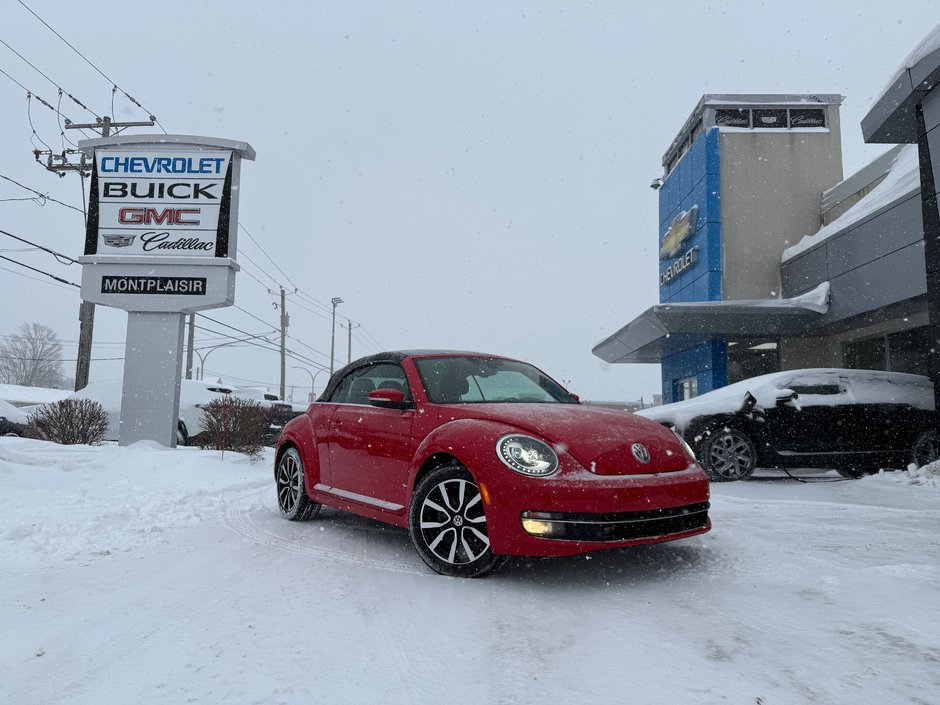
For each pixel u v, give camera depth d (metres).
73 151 20.55
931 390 8.42
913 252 11.12
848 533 4.31
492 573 3.26
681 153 20.67
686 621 2.54
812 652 2.19
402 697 1.91
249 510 5.75
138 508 5.47
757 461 7.96
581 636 2.40
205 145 11.79
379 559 3.75
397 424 3.97
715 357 16.19
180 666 2.16
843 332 14.89
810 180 17.39
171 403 11.37
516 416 3.47
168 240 11.59
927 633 2.34
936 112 8.70
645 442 3.37
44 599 2.96
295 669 2.12
